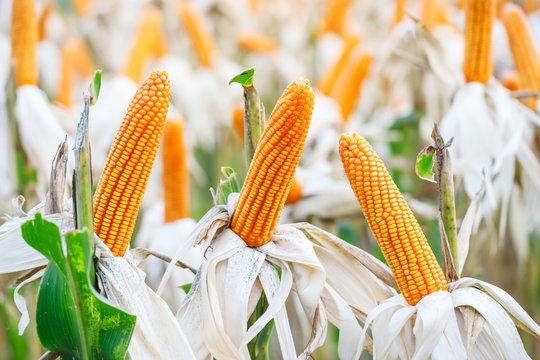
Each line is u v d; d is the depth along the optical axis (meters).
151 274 1.93
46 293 1.49
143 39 2.53
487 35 1.99
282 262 1.56
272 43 3.66
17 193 2.03
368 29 4.16
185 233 1.92
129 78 2.49
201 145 3.21
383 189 1.50
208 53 3.08
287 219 2.05
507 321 1.52
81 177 1.46
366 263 1.58
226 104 3.06
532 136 2.12
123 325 1.47
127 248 1.52
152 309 1.52
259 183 1.51
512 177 2.03
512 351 1.51
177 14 3.69
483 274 2.23
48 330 1.50
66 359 1.52
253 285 1.56
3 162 2.02
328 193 2.04
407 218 1.52
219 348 1.54
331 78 2.60
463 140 2.00
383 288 1.60
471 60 2.01
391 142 2.94
